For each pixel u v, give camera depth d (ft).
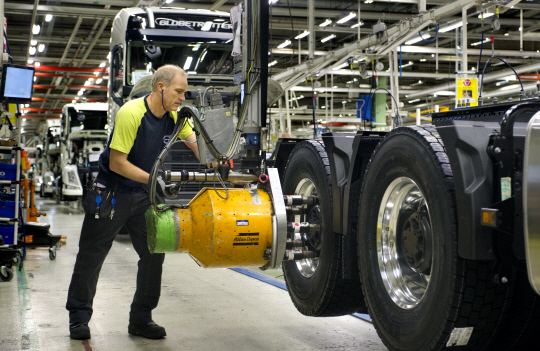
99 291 15.29
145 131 10.30
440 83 86.02
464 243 6.34
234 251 8.84
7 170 18.78
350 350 9.82
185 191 25.00
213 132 9.01
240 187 10.27
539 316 6.93
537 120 5.91
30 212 27.45
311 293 10.34
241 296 14.46
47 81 99.55
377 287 8.34
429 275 7.70
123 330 11.28
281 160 12.45
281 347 10.02
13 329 11.20
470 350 7.22
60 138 57.88
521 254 6.08
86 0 51.88
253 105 10.37
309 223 10.03
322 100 91.25
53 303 13.65
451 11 27.96
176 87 10.12
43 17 62.34
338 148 9.35
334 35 59.82
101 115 53.62
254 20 10.28
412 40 46.88
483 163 6.37
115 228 10.71
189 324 11.69
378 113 55.06
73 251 23.81
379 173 8.34
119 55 26.08
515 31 55.47
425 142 7.13
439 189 6.82
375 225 8.44
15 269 18.95
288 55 72.38
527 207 5.89
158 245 8.87
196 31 26.37
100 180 10.65
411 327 7.44
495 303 6.66
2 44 19.30
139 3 50.39
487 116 7.63
